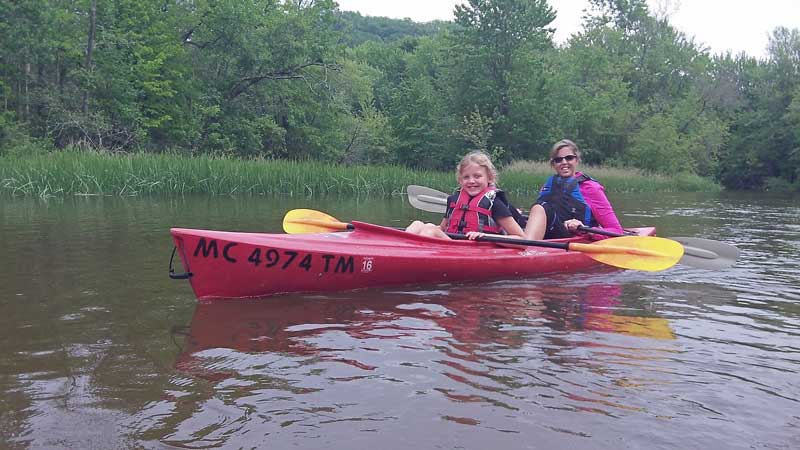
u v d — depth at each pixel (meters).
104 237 6.41
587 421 2.15
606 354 2.86
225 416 2.15
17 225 7.42
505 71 34.34
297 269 4.02
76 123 21.30
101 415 2.14
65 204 10.72
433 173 20.20
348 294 4.12
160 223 7.75
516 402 2.29
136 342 2.95
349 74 39.34
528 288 4.43
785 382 2.55
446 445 1.97
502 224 5.08
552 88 36.56
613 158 37.75
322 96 29.53
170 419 2.12
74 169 13.25
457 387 2.43
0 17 21.36
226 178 14.81
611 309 3.77
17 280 4.26
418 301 3.94
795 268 5.38
